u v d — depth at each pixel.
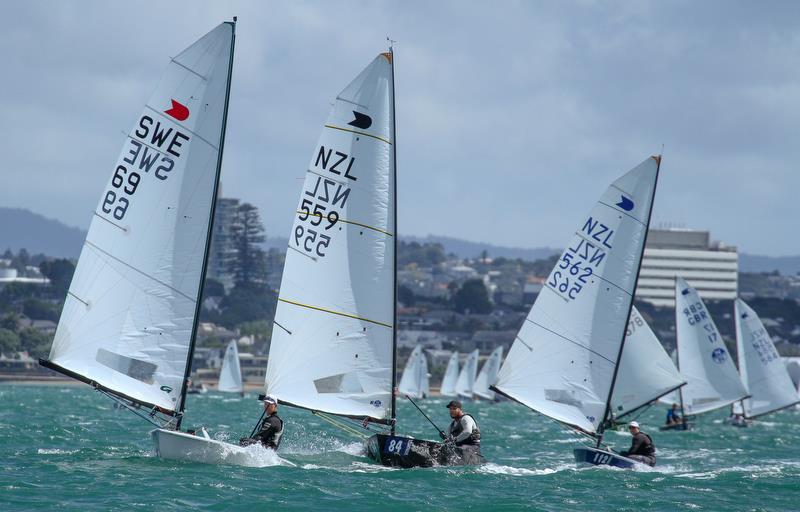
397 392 106.00
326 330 105.62
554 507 86.12
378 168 106.12
